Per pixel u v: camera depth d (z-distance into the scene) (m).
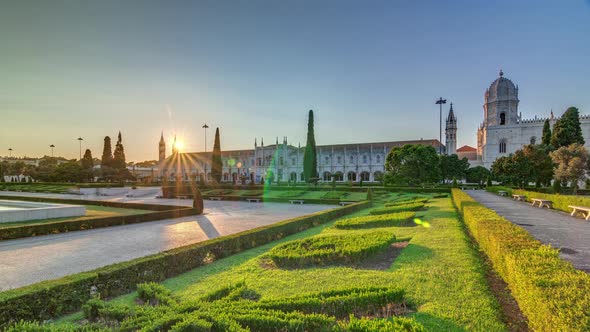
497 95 95.00
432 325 5.91
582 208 21.48
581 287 5.36
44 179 113.06
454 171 79.38
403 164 55.25
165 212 26.84
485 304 6.67
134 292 9.29
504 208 28.25
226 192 56.97
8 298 6.88
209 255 12.37
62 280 8.14
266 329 5.93
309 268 10.33
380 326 5.34
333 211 23.52
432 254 10.66
